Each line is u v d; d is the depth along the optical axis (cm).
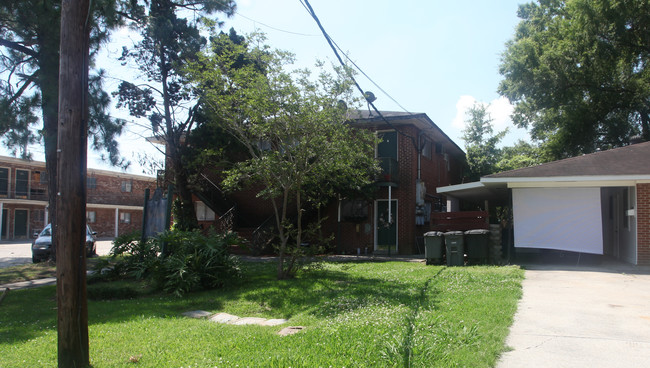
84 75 467
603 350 477
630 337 522
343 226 1977
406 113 1900
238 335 585
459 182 2938
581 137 2597
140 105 1698
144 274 1136
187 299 923
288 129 1038
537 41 2698
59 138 457
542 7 2870
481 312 624
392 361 428
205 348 524
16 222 3706
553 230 1309
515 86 2561
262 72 1077
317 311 724
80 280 459
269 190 1085
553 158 2728
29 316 762
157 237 1110
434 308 657
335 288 929
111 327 647
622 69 2459
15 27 1331
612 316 625
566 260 1428
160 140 1981
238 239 1170
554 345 495
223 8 1688
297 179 1075
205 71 1145
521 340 514
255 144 1223
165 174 1906
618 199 1484
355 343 488
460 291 806
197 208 2338
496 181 1323
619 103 2495
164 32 1598
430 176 2180
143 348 530
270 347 510
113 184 4144
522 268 1187
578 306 691
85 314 466
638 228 1216
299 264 1130
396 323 558
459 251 1291
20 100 1327
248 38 1083
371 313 638
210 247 1029
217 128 1561
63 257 452
